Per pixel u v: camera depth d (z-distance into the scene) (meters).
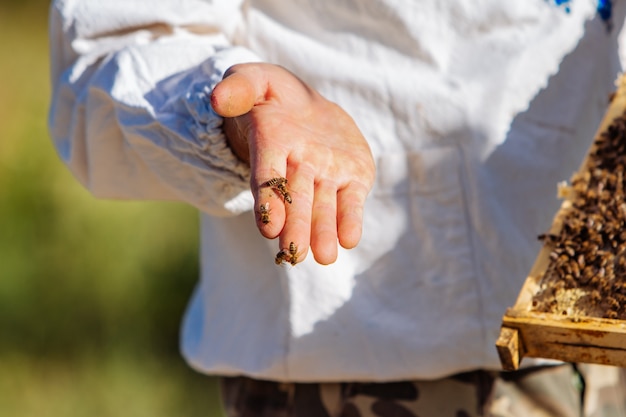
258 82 2.27
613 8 3.16
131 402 7.20
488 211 2.81
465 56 2.86
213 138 2.40
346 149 2.24
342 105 2.86
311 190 2.10
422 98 2.81
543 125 2.92
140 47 2.68
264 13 2.93
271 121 2.21
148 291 7.78
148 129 2.58
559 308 2.29
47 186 8.12
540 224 2.90
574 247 2.45
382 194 2.85
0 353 7.48
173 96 2.56
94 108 2.71
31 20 10.66
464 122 2.81
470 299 2.83
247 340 3.02
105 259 7.84
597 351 2.19
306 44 2.88
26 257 7.80
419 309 2.86
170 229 8.00
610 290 2.30
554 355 2.27
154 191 2.89
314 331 2.88
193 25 2.80
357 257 2.88
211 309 3.20
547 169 2.92
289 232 1.99
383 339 2.85
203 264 3.28
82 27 2.78
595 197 2.59
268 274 2.97
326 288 2.86
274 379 2.97
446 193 2.83
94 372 7.46
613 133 2.75
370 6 2.82
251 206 2.59
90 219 7.94
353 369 2.88
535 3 2.91
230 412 3.24
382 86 2.82
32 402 7.14
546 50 2.91
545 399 2.92
